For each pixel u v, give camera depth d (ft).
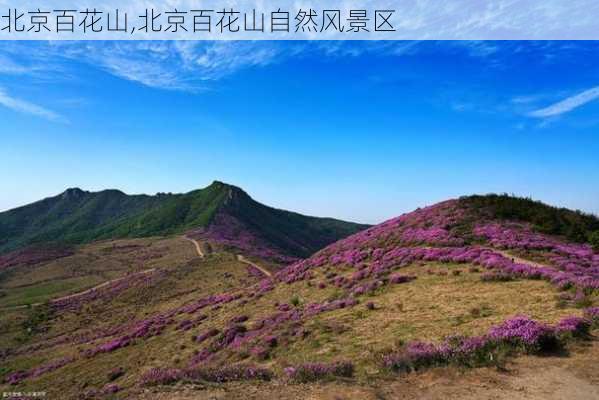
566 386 35.47
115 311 230.89
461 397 34.73
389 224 154.40
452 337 49.93
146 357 104.53
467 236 115.44
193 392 38.78
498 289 73.92
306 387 38.96
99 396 46.75
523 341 44.39
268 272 262.88
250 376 43.86
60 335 203.31
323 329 70.85
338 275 119.24
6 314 261.03
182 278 275.59
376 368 45.98
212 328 106.63
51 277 372.38
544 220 119.55
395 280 93.35
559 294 64.34
